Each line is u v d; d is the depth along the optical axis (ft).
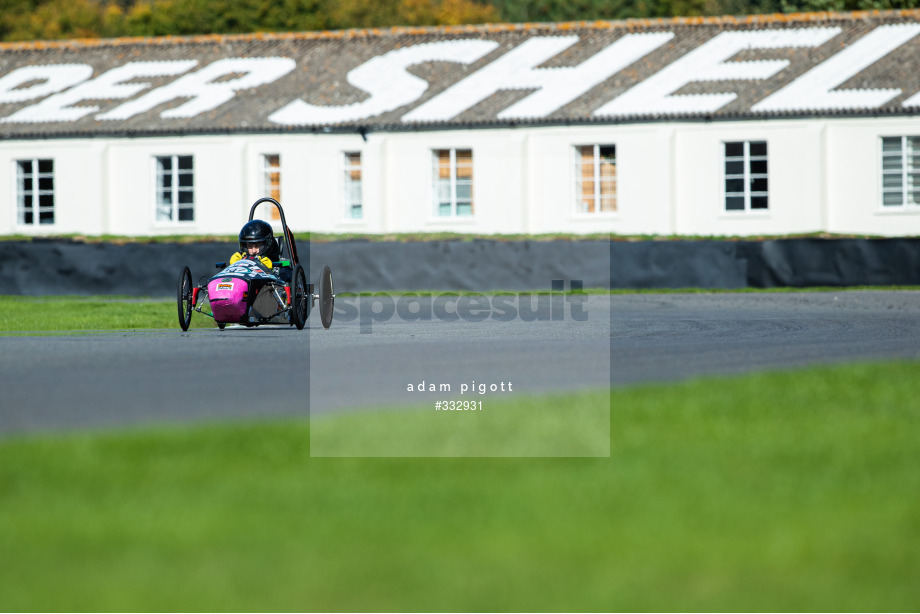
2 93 488.44
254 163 440.86
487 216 425.69
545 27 482.69
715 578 53.78
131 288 337.52
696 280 326.85
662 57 449.06
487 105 433.89
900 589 52.70
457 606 50.55
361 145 431.84
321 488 70.38
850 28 445.37
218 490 69.72
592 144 417.90
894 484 70.85
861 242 317.22
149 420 93.71
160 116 453.99
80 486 70.64
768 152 404.77
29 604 51.39
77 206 449.89
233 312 176.04
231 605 50.98
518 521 62.54
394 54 480.64
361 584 53.16
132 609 50.70
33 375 122.72
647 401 103.09
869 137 396.57
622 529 61.00
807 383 113.80
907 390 109.09
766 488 69.87
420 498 67.82
